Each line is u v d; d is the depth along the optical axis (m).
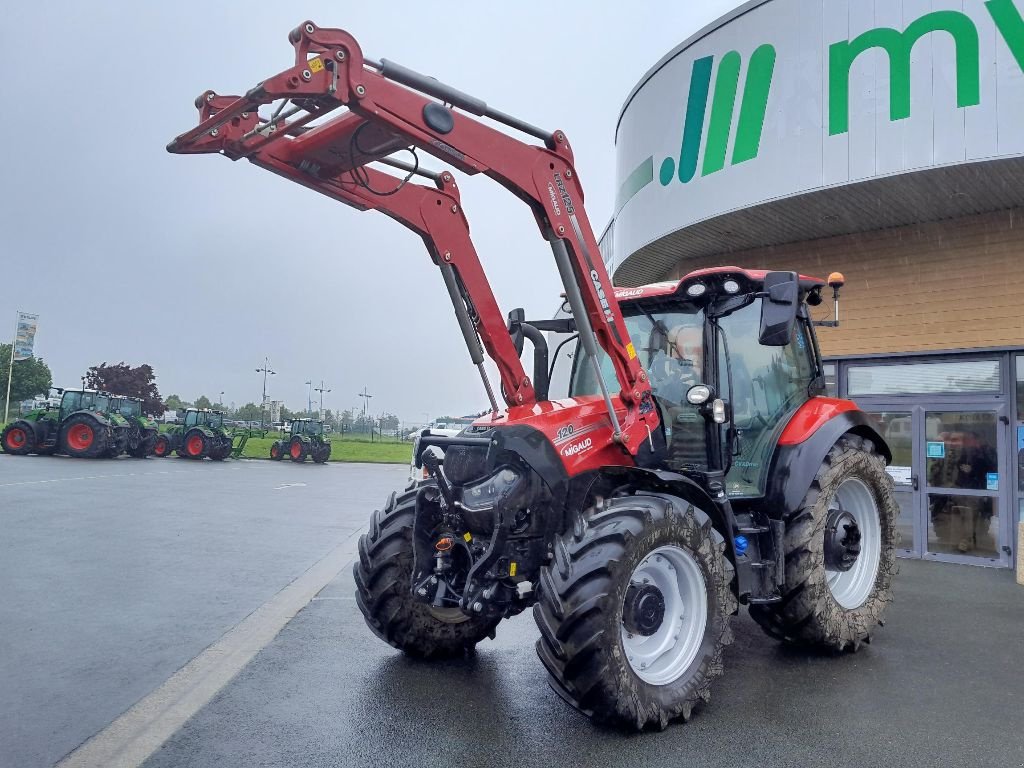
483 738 3.58
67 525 9.89
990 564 8.30
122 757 3.29
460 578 4.21
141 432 25.81
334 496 15.62
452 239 4.70
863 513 5.58
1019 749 3.49
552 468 3.96
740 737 3.62
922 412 8.88
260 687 4.25
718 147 9.21
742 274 4.50
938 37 7.53
